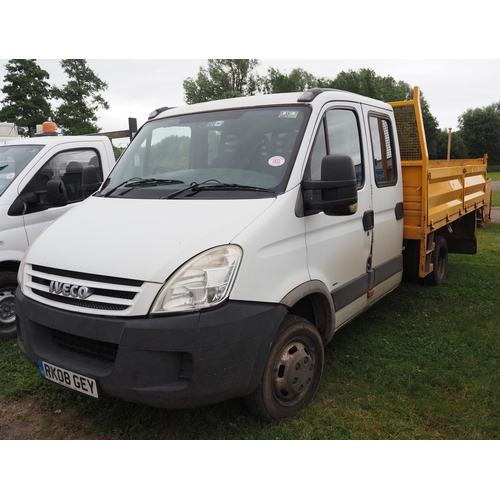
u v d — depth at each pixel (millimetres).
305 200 3359
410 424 3330
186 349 2680
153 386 2713
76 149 5754
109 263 2863
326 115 3807
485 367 4176
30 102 37438
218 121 3895
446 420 3393
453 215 6492
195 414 3480
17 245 4938
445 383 3904
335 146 3887
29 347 3184
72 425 3449
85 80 44875
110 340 2744
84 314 2859
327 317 3703
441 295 6227
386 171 4840
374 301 4633
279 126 3627
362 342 4730
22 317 3207
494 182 37312
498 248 9844
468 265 8117
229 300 2811
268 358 3107
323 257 3629
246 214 3066
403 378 3975
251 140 3645
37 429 3422
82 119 40656
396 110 5312
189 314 2709
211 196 3334
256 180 3387
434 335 4914
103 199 3744
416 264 5594
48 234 3430
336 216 3730
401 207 5184
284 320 3283
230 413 3479
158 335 2672
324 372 4098
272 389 3195
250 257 2902
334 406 3562
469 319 5359
